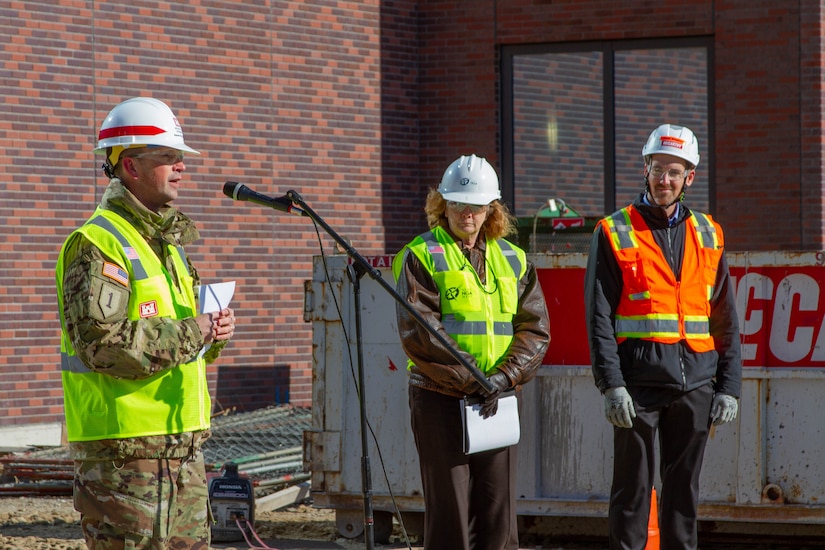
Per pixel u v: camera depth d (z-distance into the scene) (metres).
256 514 9.82
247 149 14.35
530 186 15.83
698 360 6.61
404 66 15.85
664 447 6.71
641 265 6.62
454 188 6.35
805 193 14.48
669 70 15.30
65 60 12.85
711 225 6.80
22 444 12.53
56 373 12.88
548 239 11.65
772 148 14.66
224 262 14.16
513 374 6.23
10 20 12.46
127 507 4.86
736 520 8.05
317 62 14.98
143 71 13.48
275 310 14.60
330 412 8.58
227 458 11.12
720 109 14.94
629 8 15.26
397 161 15.78
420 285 6.31
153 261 5.00
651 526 7.34
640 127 15.49
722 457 8.04
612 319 6.70
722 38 14.88
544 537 8.69
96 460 4.89
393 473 8.46
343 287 8.51
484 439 6.12
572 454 8.22
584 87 15.63
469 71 15.78
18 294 12.57
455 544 6.20
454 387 6.14
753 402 7.95
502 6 15.67
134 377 4.80
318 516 9.81
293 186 14.77
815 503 7.89
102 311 4.71
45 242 12.74
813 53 14.41
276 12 14.60
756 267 7.91
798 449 7.91
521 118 15.82
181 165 5.14
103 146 5.04
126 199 4.99
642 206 6.74
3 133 12.43
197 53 13.93
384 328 8.45
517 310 6.52
